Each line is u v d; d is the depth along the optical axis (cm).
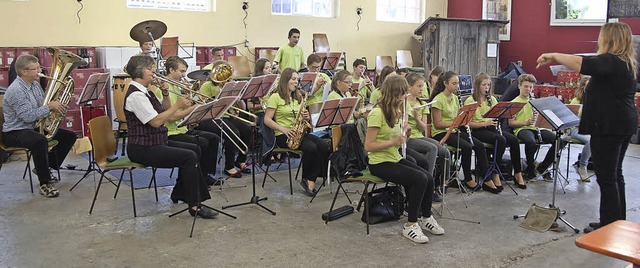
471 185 492
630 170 576
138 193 467
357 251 345
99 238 362
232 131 489
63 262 325
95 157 400
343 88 504
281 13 909
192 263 324
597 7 935
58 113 480
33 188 480
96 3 743
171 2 802
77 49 694
